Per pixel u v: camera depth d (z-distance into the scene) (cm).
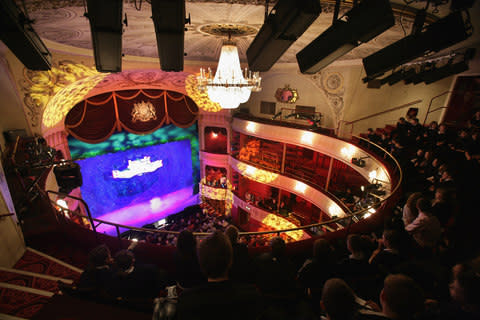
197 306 179
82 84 1339
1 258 428
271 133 1783
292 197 2083
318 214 1884
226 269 189
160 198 2300
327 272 331
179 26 364
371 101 1404
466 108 1148
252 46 484
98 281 305
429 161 809
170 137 2217
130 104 1825
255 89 874
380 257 353
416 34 441
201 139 2327
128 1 500
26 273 414
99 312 269
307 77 1546
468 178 609
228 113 2067
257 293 189
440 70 1023
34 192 696
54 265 462
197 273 310
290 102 1773
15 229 481
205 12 604
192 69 1606
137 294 305
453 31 398
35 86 1043
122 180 2039
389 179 909
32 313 337
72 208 1570
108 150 1881
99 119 1705
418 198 473
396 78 1148
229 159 2247
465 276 233
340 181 1731
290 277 297
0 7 333
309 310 278
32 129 1020
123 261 294
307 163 1914
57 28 717
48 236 541
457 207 521
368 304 291
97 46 386
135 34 812
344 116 1473
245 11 590
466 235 470
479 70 1027
